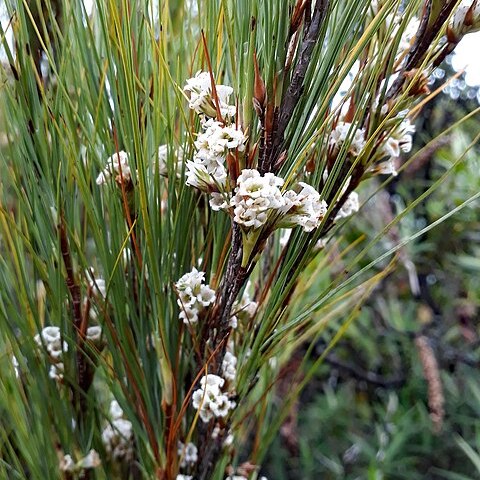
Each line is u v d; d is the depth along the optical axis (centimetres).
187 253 15
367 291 18
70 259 15
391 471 43
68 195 15
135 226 15
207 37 15
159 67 14
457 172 42
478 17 13
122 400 15
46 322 18
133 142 14
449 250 46
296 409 40
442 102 43
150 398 15
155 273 14
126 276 15
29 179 15
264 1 13
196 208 15
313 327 18
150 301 15
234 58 14
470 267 42
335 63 15
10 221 14
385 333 44
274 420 19
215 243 15
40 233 15
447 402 44
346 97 13
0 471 16
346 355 49
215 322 14
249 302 16
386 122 14
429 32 14
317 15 13
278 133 13
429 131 43
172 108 16
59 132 14
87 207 14
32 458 16
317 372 48
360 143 14
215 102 13
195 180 13
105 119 15
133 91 13
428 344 42
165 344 15
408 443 47
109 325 15
